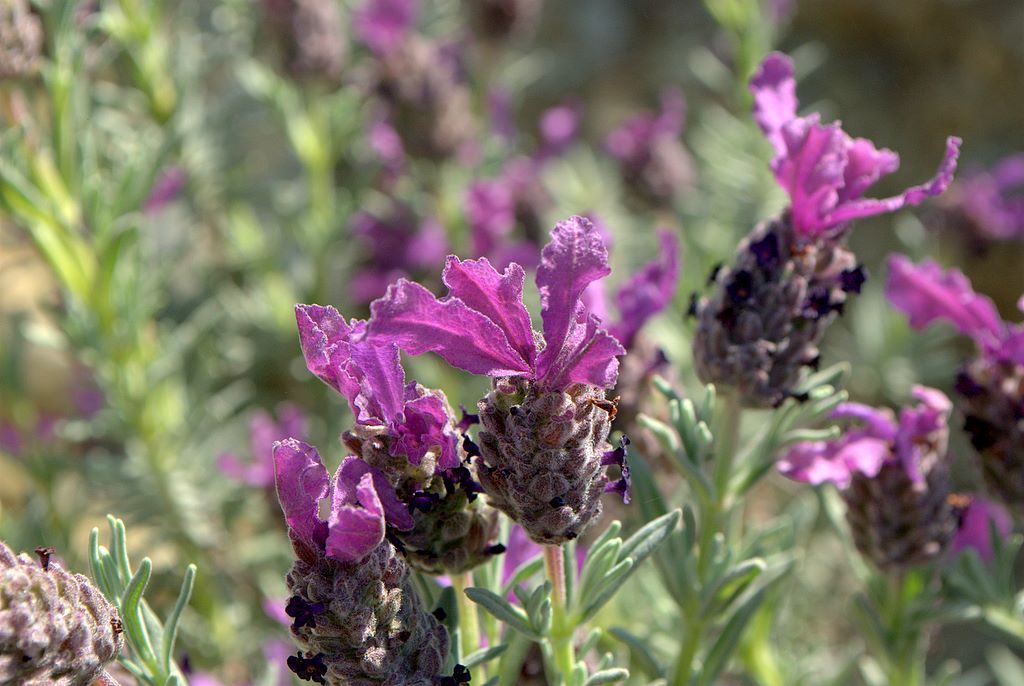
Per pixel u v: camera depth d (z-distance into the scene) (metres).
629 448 3.99
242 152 9.63
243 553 7.11
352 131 8.15
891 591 4.54
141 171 5.78
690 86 12.12
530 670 3.90
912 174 11.19
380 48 7.40
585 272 2.52
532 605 3.11
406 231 7.85
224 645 6.67
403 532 2.88
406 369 7.38
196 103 7.54
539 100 12.30
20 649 2.46
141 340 6.45
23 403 6.80
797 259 3.45
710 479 4.02
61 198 5.63
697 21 12.44
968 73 11.18
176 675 3.12
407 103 7.27
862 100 11.55
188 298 8.48
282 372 8.45
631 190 8.62
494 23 8.22
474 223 7.49
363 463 2.70
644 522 4.00
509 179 8.01
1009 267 10.09
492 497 2.79
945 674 5.61
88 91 6.41
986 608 4.53
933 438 4.06
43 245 5.75
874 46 11.73
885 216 10.91
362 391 2.74
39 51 5.25
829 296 3.50
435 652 2.80
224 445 7.68
